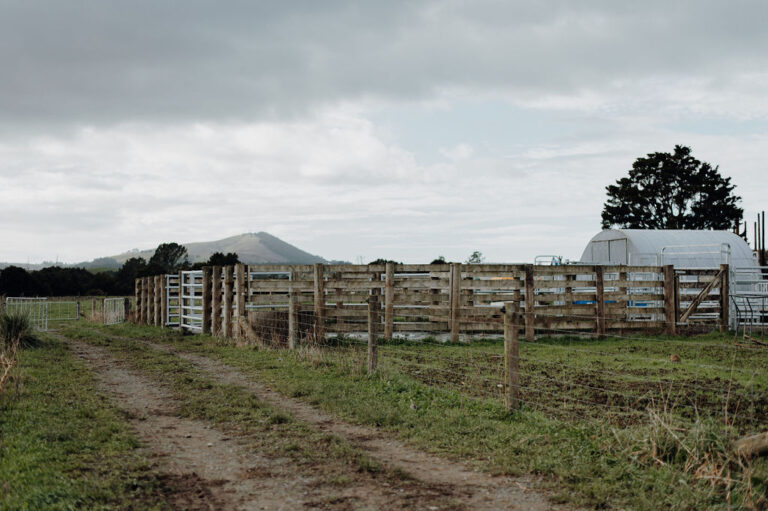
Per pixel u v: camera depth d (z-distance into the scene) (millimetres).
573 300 19172
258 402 9305
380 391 9938
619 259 28453
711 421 6254
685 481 5324
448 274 18172
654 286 19844
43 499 4930
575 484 5562
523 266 18703
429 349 15875
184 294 24297
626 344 17078
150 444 7082
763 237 44500
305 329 17406
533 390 9391
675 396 9102
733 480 5258
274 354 15148
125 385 11203
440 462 6359
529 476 5867
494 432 7301
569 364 12750
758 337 18359
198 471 6074
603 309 19328
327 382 10938
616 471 5766
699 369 12039
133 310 31672
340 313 18016
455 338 17672
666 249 27125
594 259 30438
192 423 8211
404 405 8945
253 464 6305
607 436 6742
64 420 7879
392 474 5930
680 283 20312
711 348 15891
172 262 84438
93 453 6520
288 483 5719
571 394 9375
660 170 63156
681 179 62844
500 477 5859
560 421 7527
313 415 8656
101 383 11328
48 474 5598
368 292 18250
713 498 5133
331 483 5695
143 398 10008
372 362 11328
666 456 6055
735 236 28203
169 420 8398
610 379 10750
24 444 6492
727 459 5602
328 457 6512
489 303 18828
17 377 10195
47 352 15211
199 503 5203
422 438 7148
